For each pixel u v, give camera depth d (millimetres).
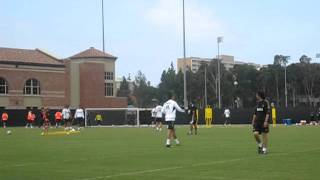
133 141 30625
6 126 77188
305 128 51719
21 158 19812
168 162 17609
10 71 88000
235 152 21406
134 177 13852
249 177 13602
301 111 76562
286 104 133250
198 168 15711
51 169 15938
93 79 97750
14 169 16031
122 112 82438
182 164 16906
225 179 13297
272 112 67812
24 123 79312
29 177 14125
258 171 14805
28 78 90188
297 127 55688
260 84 148625
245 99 149750
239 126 63656
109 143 28844
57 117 65250
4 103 86938
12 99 87938
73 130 49344
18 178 13938
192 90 147625
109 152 22266
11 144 28953
